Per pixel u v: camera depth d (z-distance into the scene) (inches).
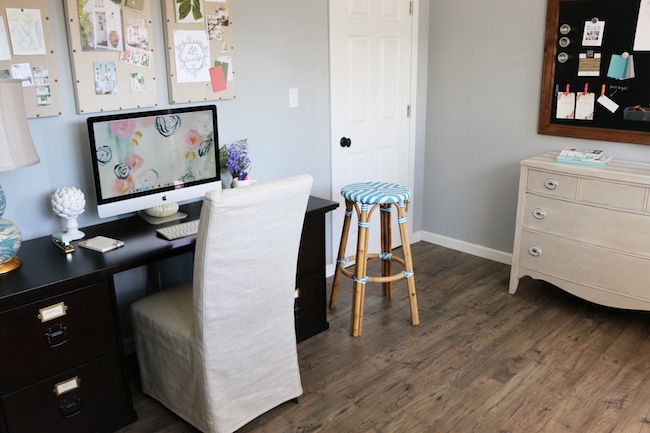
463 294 128.6
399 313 120.0
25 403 73.4
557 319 116.2
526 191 119.3
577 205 111.3
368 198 106.3
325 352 104.8
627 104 117.3
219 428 79.0
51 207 91.0
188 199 105.7
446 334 110.7
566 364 99.7
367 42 134.3
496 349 105.0
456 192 154.3
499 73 137.6
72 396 78.2
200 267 70.3
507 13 133.0
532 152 136.0
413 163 156.6
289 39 117.9
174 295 88.4
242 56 110.3
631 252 106.0
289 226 76.9
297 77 121.6
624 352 103.3
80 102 89.9
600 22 117.4
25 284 71.2
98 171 86.7
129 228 94.3
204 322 73.5
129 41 93.4
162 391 86.9
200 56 102.9
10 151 70.6
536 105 132.5
